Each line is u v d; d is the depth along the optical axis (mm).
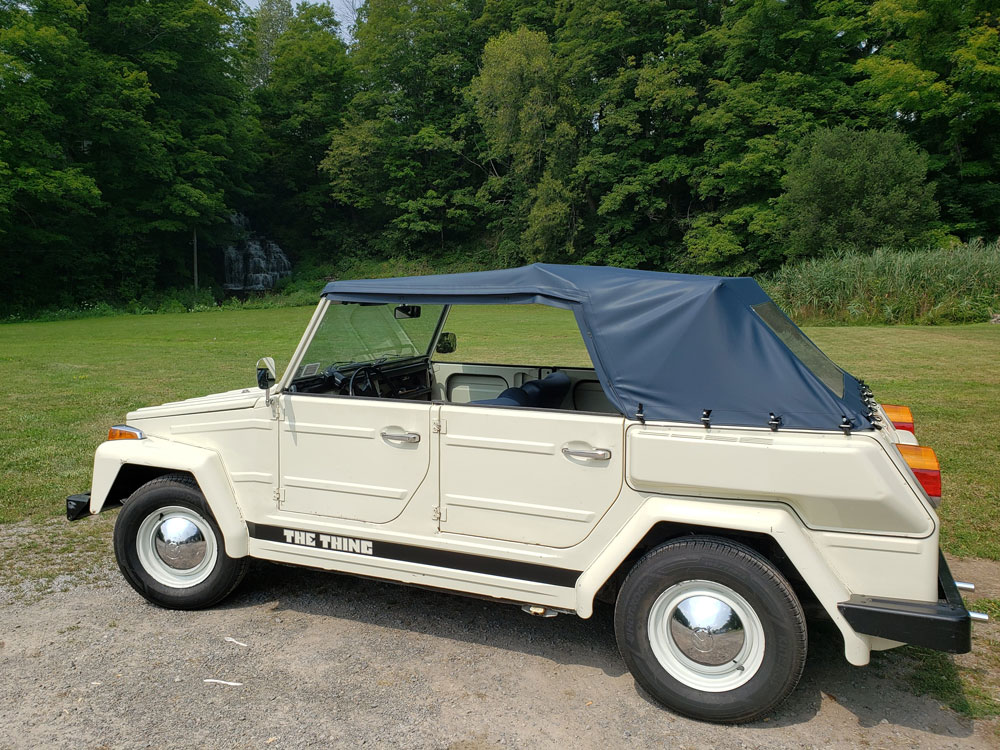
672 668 2877
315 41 51812
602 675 3197
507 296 3207
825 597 2623
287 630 3607
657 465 2836
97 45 37781
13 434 7734
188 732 2738
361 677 3154
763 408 2764
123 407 9336
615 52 42188
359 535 3434
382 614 3799
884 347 14336
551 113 40594
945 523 4910
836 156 28328
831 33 34406
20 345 18469
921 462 2932
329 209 56438
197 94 42844
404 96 51750
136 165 38312
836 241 27062
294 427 3537
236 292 49656
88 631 3578
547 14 48031
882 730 2764
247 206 53062
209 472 3650
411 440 3277
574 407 4387
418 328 4391
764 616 2709
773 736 2732
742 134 35406
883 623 2559
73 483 6004
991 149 32438
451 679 3146
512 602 3207
